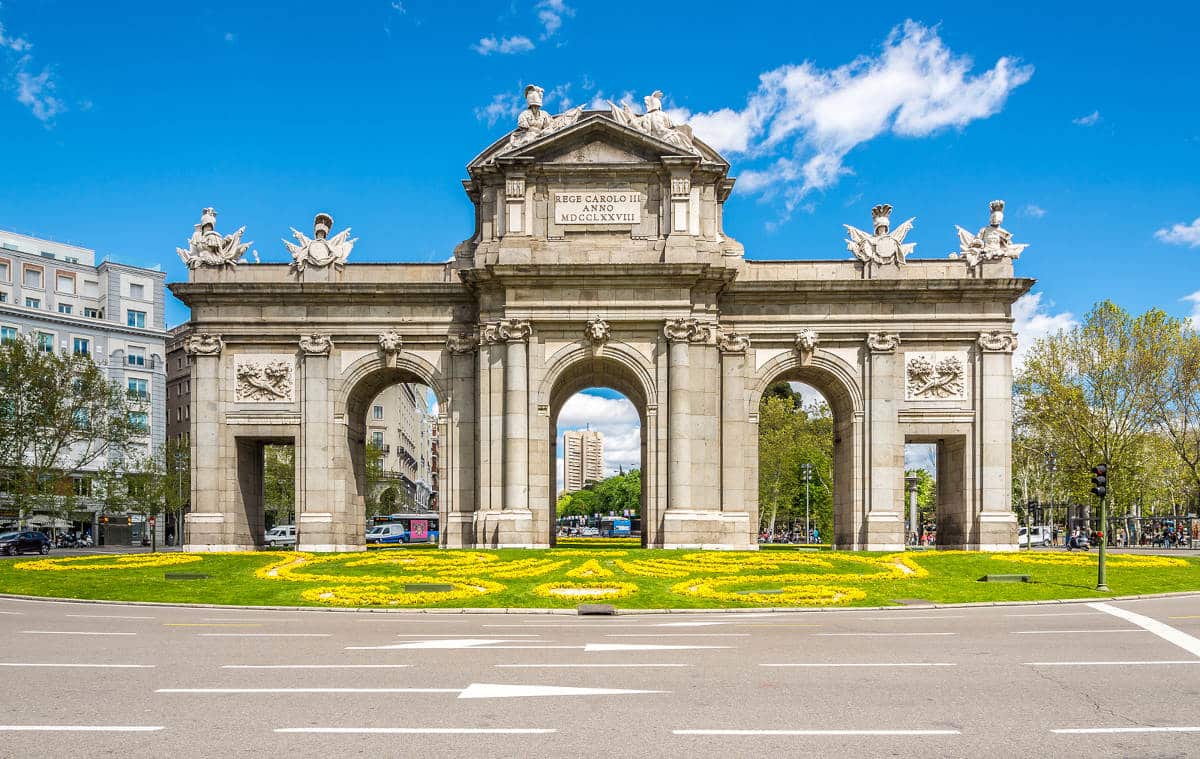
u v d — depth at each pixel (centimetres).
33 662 1802
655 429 5203
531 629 2453
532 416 5231
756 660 1823
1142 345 7544
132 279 11250
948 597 3372
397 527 9225
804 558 4459
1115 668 1722
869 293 5453
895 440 5428
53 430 8512
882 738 1193
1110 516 9588
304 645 2073
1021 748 1152
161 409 11212
